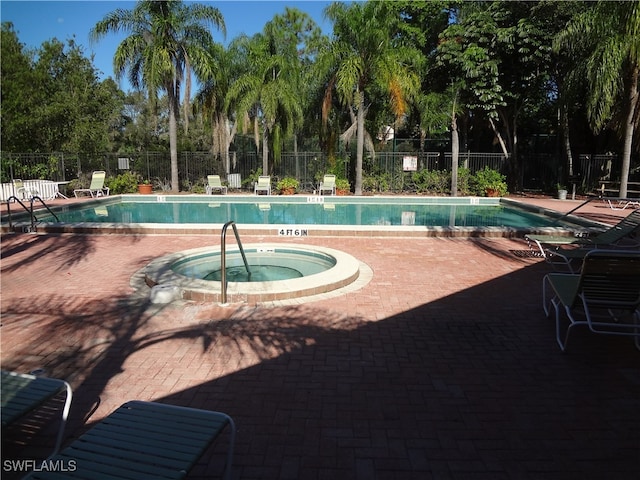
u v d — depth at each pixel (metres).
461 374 3.59
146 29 18.34
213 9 18.45
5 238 9.47
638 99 15.41
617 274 3.81
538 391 3.34
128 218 14.04
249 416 2.99
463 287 5.95
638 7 11.07
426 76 20.61
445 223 13.16
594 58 14.47
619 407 3.13
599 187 19.47
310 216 14.59
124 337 4.29
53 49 23.78
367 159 22.08
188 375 3.55
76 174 21.48
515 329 4.52
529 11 18.70
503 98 19.61
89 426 2.87
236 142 24.62
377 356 3.90
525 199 18.41
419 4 23.16
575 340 4.26
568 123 20.88
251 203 18.22
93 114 25.44
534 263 7.28
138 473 1.88
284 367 3.69
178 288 5.43
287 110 19.16
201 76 18.59
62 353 3.94
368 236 9.47
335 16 17.94
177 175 20.30
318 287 5.59
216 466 2.50
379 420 2.96
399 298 5.48
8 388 2.56
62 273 6.67
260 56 19.88
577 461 2.57
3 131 20.00
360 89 18.45
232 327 4.54
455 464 2.54
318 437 2.77
